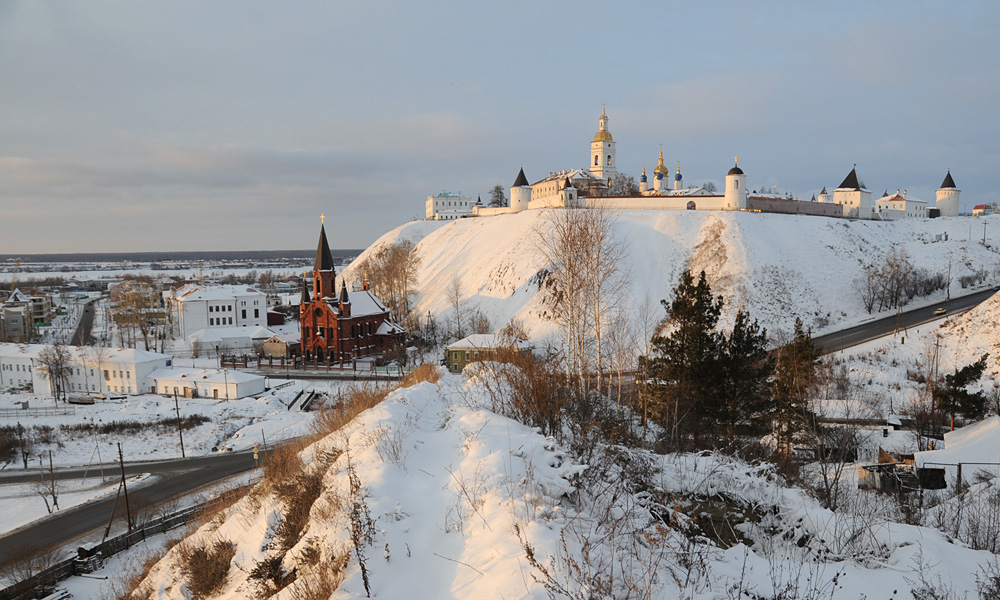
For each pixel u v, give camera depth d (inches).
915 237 5187.0
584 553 325.1
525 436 519.5
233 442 2276.1
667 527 392.2
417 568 349.4
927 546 467.2
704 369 1172.5
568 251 1491.1
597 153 6889.8
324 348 3567.9
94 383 3179.1
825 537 482.6
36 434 2428.6
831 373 2249.0
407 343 3868.1
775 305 3604.8
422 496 443.5
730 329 3287.4
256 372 3435.0
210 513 973.2
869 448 1556.3
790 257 4131.4
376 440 550.0
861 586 406.9
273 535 539.8
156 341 4419.3
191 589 559.8
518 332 2989.7
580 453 523.2
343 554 378.3
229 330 4195.4
